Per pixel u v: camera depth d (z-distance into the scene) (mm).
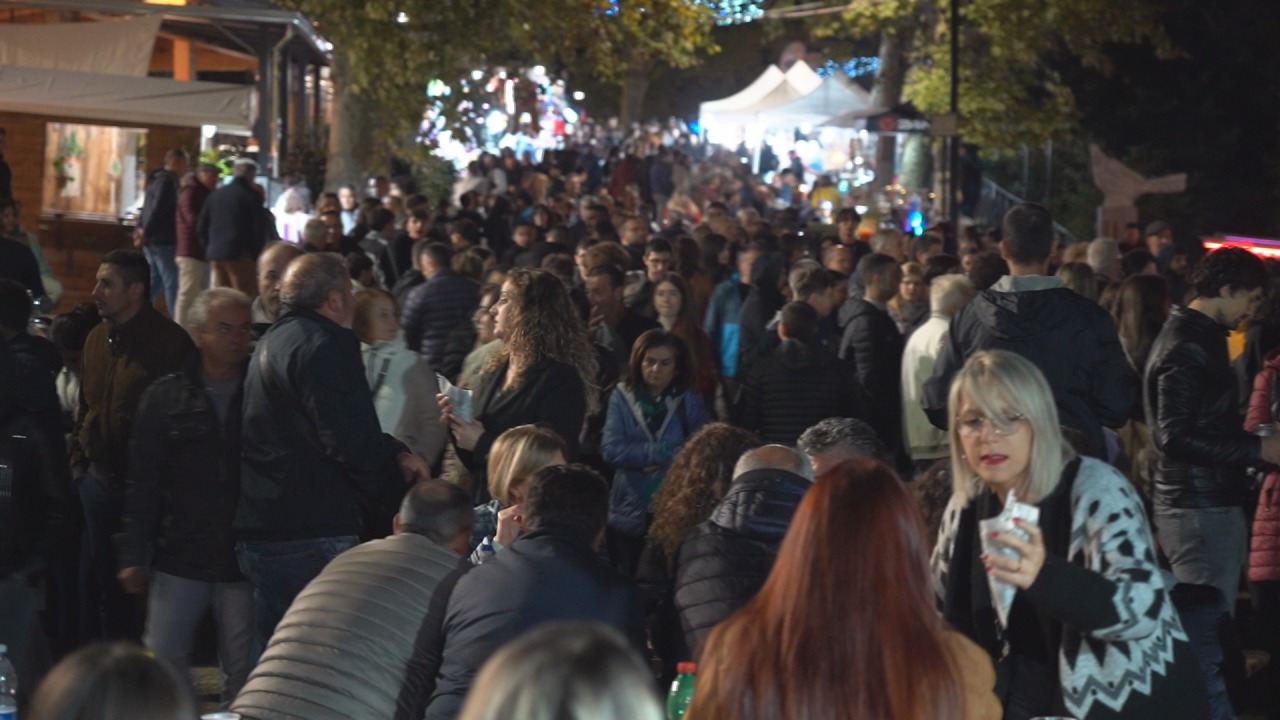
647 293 11703
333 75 26734
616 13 29453
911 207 31453
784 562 3592
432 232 16375
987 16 31719
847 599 3490
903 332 12508
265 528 6477
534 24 27688
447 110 27656
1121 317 9883
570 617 5070
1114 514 4312
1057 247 18234
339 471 6508
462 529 5602
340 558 5523
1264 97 38750
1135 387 7035
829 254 14625
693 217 34531
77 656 2650
